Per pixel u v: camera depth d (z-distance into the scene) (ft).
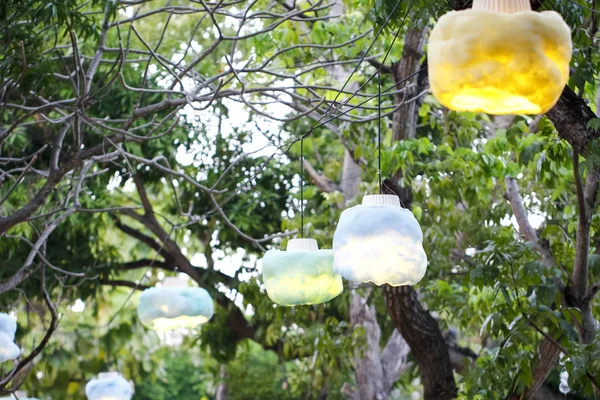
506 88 10.77
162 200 48.21
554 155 21.94
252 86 35.73
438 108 33.53
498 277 22.89
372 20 19.01
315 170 45.75
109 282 44.37
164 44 41.65
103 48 23.31
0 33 21.77
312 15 34.06
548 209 28.43
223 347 44.80
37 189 38.34
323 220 35.50
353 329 34.88
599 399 22.99
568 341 22.31
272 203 43.14
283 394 48.21
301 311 34.76
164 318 22.80
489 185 27.99
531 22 10.77
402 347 42.73
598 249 24.53
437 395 30.55
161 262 45.44
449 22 11.02
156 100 39.63
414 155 29.32
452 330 43.27
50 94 33.14
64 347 51.29
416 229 15.17
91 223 41.98
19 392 30.14
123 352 52.90
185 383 78.13
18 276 25.36
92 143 39.52
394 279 14.97
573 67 19.56
